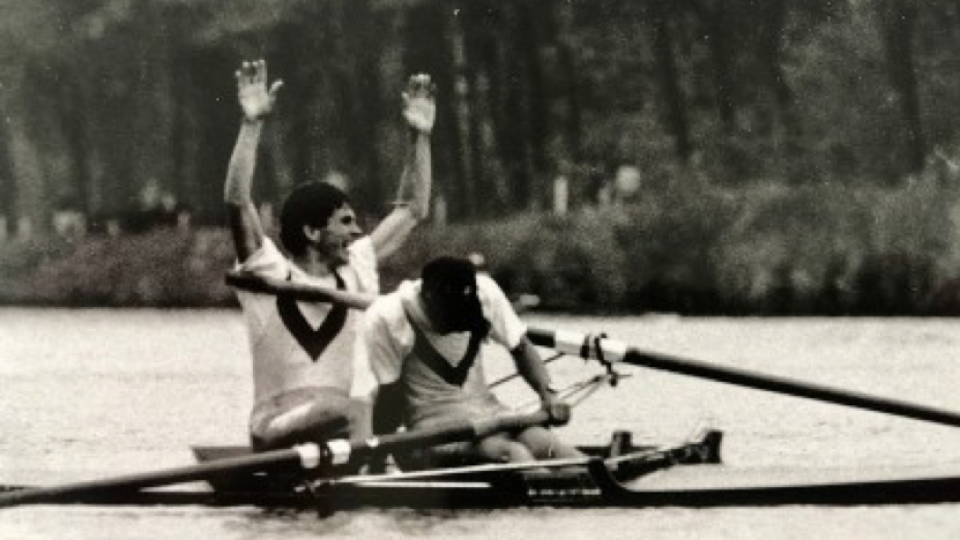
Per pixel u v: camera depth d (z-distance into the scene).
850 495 37.91
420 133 40.72
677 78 197.62
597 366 79.75
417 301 38.12
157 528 35.66
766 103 196.25
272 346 38.44
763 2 195.12
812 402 64.44
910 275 123.19
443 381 38.31
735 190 136.38
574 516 36.38
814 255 125.25
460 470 36.16
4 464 47.22
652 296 130.50
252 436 38.69
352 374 38.44
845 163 192.75
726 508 37.44
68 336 103.31
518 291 136.00
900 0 187.75
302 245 38.75
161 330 109.44
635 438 53.28
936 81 191.50
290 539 34.47
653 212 131.75
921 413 39.16
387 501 36.56
